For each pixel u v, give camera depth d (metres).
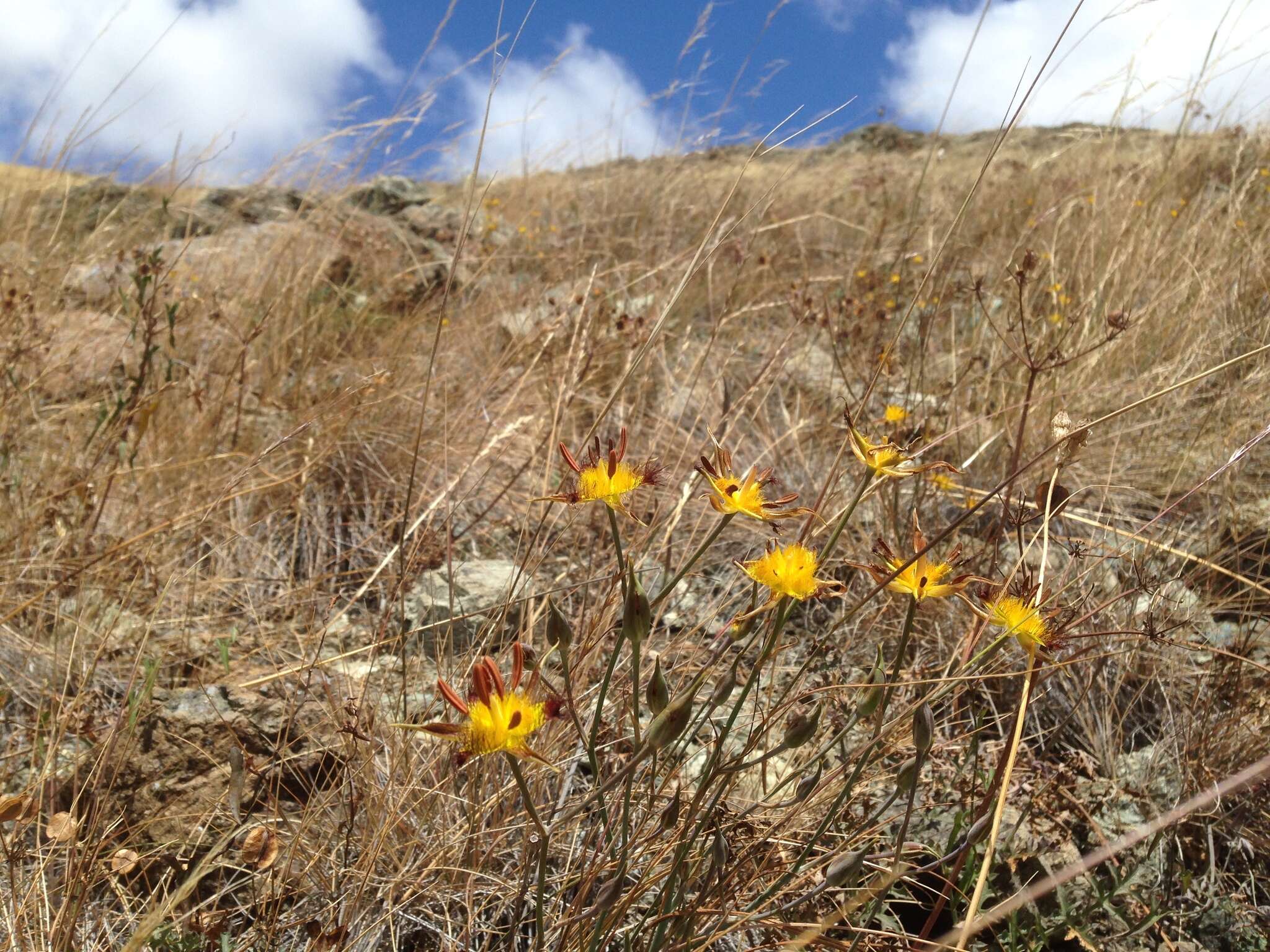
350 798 0.42
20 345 0.74
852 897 0.40
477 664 0.26
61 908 0.36
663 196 1.44
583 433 0.81
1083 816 0.48
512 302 1.06
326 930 0.37
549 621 0.30
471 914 0.39
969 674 0.46
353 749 0.44
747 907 0.36
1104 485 0.67
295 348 0.96
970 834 0.35
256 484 0.73
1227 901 0.46
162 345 0.91
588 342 0.77
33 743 0.49
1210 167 1.28
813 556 0.30
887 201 1.30
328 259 1.07
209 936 0.36
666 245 1.27
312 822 0.43
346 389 0.77
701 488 0.60
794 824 0.42
